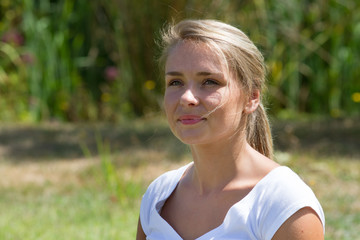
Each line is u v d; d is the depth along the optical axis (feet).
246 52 13.82
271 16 74.69
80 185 43.55
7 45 76.28
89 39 78.59
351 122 65.36
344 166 45.65
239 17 70.38
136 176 44.70
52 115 76.23
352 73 77.20
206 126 13.33
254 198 13.00
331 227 31.73
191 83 13.42
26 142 59.06
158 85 74.84
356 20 76.48
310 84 78.54
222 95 13.28
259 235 12.78
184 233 14.21
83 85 78.54
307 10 77.51
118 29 75.46
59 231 32.24
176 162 48.37
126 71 76.23
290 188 12.74
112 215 35.47
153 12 72.69
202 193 14.24
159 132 61.05
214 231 13.25
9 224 33.68
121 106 75.66
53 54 76.59
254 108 14.21
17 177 46.11
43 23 76.33
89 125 69.10
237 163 13.82
